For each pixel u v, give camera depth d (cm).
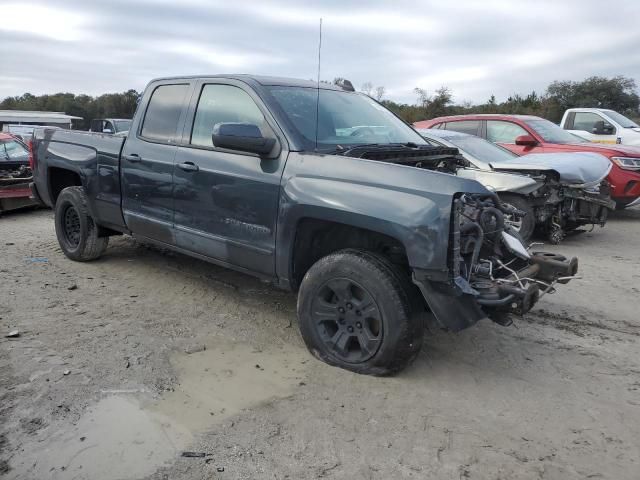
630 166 935
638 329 464
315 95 461
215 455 279
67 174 638
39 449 280
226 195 424
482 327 459
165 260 632
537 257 399
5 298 493
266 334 433
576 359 404
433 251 323
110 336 417
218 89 458
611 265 668
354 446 290
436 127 1078
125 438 290
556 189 749
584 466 279
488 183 688
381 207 338
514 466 277
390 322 345
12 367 362
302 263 402
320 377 362
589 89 3800
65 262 621
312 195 367
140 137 513
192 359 385
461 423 314
